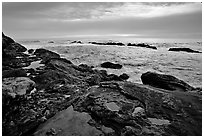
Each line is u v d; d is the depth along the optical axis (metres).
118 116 6.87
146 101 8.05
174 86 11.11
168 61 24.02
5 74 9.16
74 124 6.78
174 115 7.39
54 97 9.24
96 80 13.39
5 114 6.46
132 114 7.11
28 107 7.49
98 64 22.11
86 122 6.86
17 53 18.80
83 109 7.62
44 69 14.15
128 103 7.68
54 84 11.27
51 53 21.50
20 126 6.41
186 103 8.14
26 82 8.17
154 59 25.39
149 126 6.64
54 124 6.83
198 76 17.06
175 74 17.86
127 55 27.97
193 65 21.61
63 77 12.48
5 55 15.53
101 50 30.94
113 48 33.06
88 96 8.29
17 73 9.52
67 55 26.75
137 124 6.64
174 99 8.33
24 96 7.50
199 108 7.83
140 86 9.09
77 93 9.45
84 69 16.03
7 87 7.33
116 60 24.33
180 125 6.82
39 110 7.55
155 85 11.55
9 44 20.88
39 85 10.80
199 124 6.93
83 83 12.40
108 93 8.46
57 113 7.62
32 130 6.61
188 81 15.69
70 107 7.98
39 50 22.02
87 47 32.81
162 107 7.80
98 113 7.11
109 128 6.55
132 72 18.83
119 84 9.15
